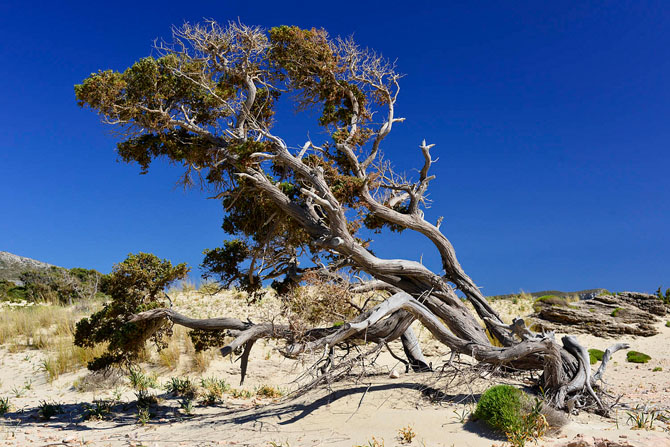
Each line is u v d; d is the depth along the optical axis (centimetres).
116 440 903
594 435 782
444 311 1250
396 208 1415
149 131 1302
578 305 2142
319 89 1382
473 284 1342
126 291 1212
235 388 1472
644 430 816
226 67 1320
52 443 879
